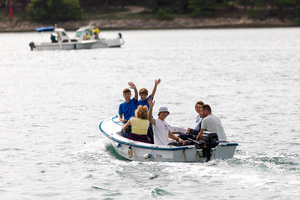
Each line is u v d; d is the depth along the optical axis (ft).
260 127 177.99
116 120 158.81
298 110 211.00
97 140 161.07
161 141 129.49
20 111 216.95
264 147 148.05
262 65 444.14
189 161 124.77
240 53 626.64
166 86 302.66
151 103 129.59
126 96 141.69
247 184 110.83
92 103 238.07
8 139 162.71
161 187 110.83
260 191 106.63
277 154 138.41
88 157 138.21
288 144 151.64
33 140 161.58
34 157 139.54
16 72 411.34
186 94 265.13
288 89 278.26
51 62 517.14
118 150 138.41
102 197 105.91
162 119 130.31
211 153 123.34
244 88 285.64
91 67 450.30
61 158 138.00
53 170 126.21
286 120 189.88
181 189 109.40
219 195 105.40
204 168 120.98
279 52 630.74
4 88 301.43
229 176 115.96
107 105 231.91
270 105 224.94
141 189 110.11
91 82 329.72
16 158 138.41
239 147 148.46
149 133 136.67
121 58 562.66
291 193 105.09
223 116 199.82
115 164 129.80
